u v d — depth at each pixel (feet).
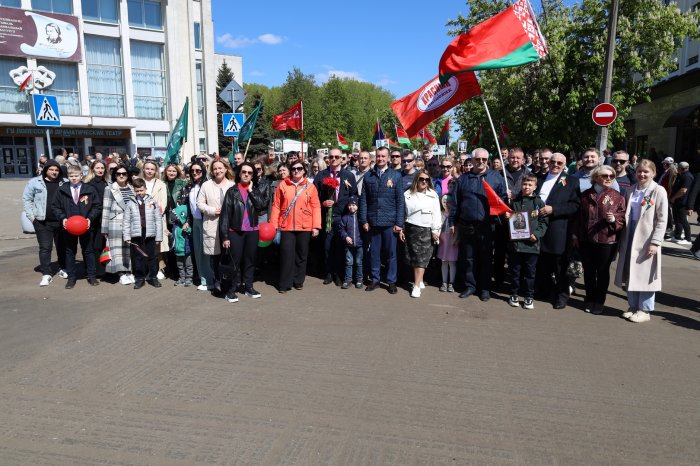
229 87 40.98
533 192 21.09
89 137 103.04
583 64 50.42
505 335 17.70
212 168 22.44
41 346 16.46
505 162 32.76
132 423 11.79
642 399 13.14
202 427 11.62
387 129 222.28
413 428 11.64
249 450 10.73
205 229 22.20
